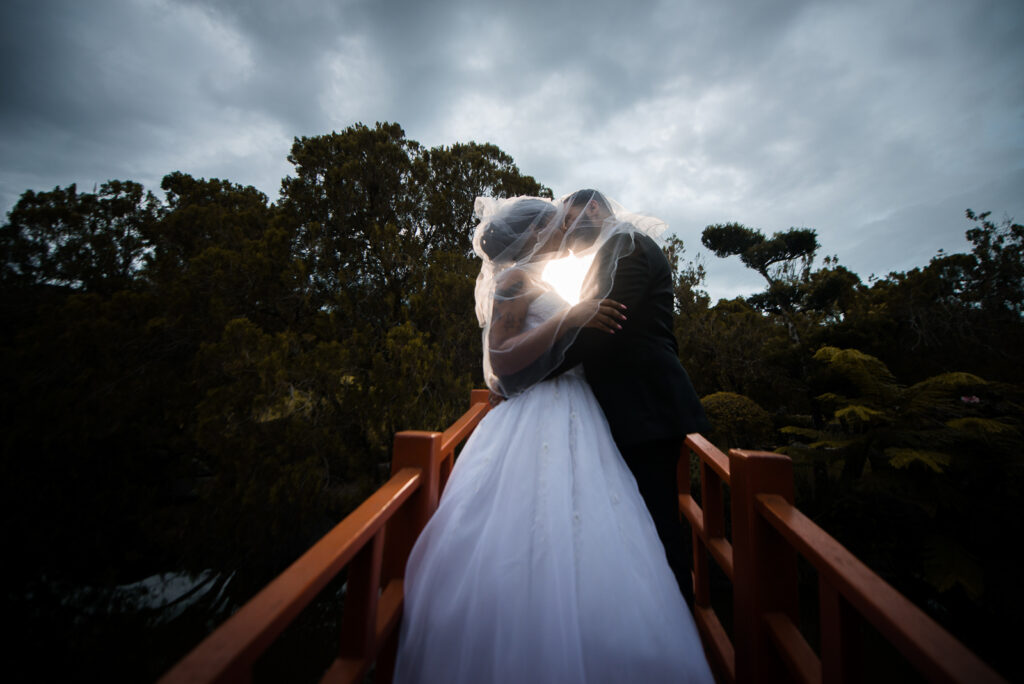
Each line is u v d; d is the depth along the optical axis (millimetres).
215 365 6082
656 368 1274
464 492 1089
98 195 9656
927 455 4762
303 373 6086
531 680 781
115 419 6461
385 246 7418
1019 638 4590
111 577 6648
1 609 6102
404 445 1192
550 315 1269
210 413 5801
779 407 8133
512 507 991
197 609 6539
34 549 6344
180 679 468
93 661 5648
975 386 5566
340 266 7715
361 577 879
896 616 570
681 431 1231
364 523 834
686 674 812
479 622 853
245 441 5840
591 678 792
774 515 939
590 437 1159
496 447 1151
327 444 6176
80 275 8805
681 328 8727
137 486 6855
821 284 12695
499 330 1270
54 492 6414
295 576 654
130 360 6793
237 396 5848
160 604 6578
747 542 1069
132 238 9484
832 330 7754
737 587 1122
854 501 5371
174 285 6836
